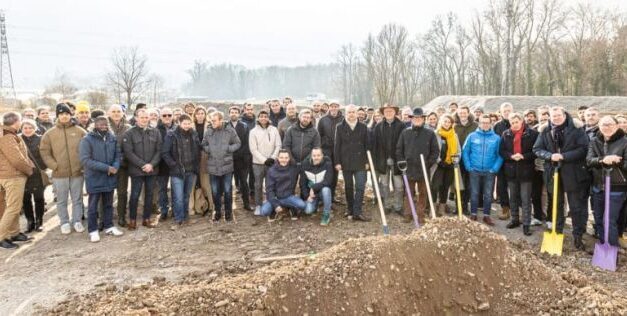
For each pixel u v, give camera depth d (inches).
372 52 1766.7
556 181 267.0
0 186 285.7
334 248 206.8
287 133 333.4
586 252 266.4
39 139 325.4
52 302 208.7
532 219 319.6
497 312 186.2
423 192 322.0
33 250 277.4
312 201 326.0
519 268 198.4
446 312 186.4
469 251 197.6
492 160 308.7
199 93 4170.8
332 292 182.9
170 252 271.1
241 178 354.6
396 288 185.8
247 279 200.8
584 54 1588.3
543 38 1603.1
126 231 309.7
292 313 178.1
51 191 446.6
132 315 173.0
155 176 318.3
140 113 306.0
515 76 1636.3
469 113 353.1
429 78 1882.4
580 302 182.7
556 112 269.4
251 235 299.7
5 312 200.2
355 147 321.4
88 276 238.1
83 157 287.0
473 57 1747.0
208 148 322.7
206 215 346.6
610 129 251.4
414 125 312.3
